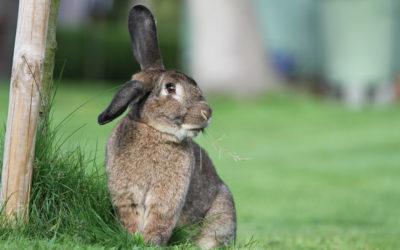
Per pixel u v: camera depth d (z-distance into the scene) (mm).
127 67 58344
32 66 9609
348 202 20250
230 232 11406
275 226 16500
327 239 13984
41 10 9602
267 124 36906
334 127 36844
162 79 9938
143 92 9727
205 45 46188
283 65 53938
